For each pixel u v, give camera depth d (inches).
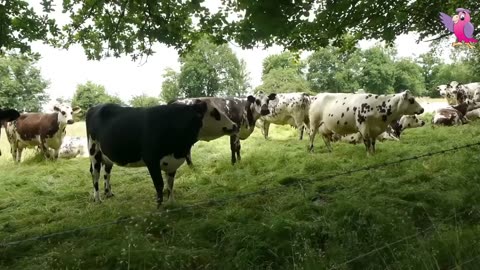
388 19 265.9
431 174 282.2
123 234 203.8
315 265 156.1
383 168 317.1
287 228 190.7
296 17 198.1
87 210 272.2
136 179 382.9
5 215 279.9
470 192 223.8
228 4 224.7
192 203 268.2
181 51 284.8
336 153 428.5
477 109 698.8
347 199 231.3
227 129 385.1
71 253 187.5
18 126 540.1
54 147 538.9
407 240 171.0
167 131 260.5
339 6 222.7
